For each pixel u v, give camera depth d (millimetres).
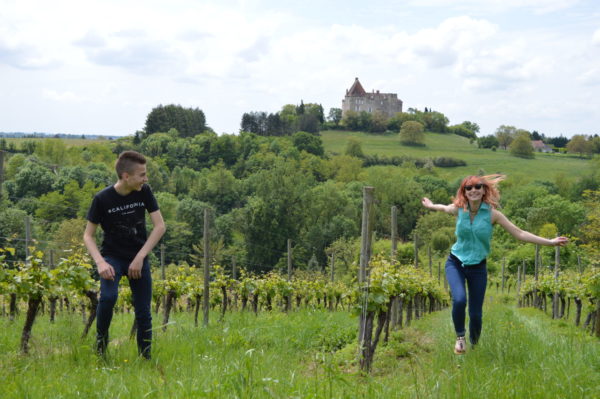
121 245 5309
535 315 18484
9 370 4199
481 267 5984
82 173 74625
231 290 15180
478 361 5133
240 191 95812
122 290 14719
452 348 6039
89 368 4473
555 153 168750
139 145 131500
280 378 4070
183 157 127188
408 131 175250
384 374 5582
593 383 4191
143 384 3793
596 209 41969
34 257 5938
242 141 130500
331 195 79188
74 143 133000
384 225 86625
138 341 5227
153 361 4930
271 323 8953
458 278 5855
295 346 7254
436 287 18453
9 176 71500
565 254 48094
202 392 3365
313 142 143250
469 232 5938
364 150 161875
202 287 11430
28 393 3496
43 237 49594
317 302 19203
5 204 49438
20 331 7328
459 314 5578
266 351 6191
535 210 76375
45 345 5500
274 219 71750
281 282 15445
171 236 70562
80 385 3783
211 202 93312
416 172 123938
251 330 7359
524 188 86812
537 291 23297
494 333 6250
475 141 188000
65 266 6270
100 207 5230
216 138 131375
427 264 53812
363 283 5906
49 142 103688
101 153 117188
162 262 17078
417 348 7086
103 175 79750
